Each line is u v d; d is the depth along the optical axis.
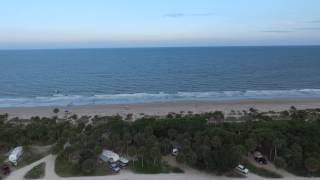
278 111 88.31
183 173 51.25
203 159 51.94
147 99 112.88
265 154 57.69
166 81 156.62
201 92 127.69
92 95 121.56
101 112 90.31
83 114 87.50
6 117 79.94
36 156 57.31
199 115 77.06
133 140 59.78
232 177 50.09
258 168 52.84
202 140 56.94
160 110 92.62
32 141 63.25
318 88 136.12
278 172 51.72
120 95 121.12
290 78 163.25
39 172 51.16
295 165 52.09
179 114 81.88
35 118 76.56
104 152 55.94
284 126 62.81
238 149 52.56
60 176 50.25
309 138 57.84
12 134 61.53
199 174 50.97
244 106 97.19
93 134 61.41
